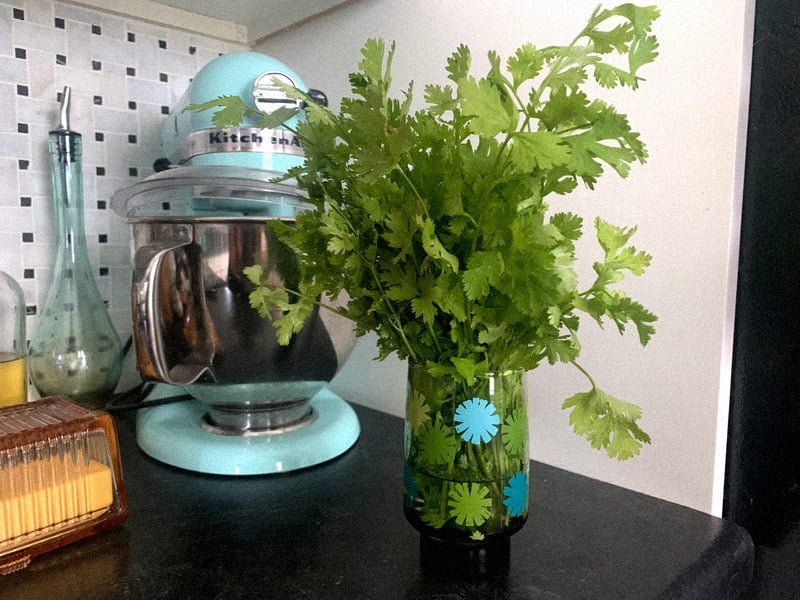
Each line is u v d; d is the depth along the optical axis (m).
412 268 0.40
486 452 0.42
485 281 0.34
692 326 0.53
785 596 0.58
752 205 0.52
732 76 0.49
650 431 0.56
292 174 0.46
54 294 0.73
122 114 0.82
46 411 0.50
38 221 0.76
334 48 0.82
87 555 0.44
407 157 0.38
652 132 0.54
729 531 0.48
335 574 0.42
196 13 0.87
